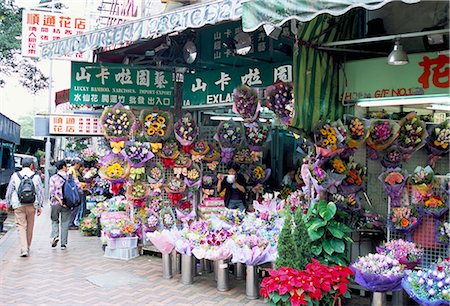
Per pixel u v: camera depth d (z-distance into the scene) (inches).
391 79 232.8
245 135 352.5
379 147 241.0
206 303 226.2
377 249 221.1
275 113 232.4
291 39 218.8
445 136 240.7
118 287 252.1
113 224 325.1
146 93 339.6
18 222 327.3
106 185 457.7
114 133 321.1
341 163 230.7
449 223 221.0
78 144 621.0
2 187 640.4
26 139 943.7
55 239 357.1
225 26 313.4
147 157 325.4
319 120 230.4
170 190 338.3
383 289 193.8
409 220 227.6
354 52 243.1
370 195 251.4
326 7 156.5
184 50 317.4
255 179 360.2
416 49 232.8
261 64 295.0
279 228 259.3
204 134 363.6
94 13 378.3
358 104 243.9
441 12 223.1
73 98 323.6
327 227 219.9
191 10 208.2
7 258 321.1
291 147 480.4
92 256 328.8
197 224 276.1
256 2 174.7
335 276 195.9
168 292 243.6
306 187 245.3
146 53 346.3
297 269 202.5
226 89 316.5
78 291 245.0
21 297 234.7
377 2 147.3
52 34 364.2
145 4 339.0
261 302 227.8
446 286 171.3
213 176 354.6
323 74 233.0
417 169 228.4
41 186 335.0
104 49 353.4
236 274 271.4
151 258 322.0
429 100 229.3
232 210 301.9
